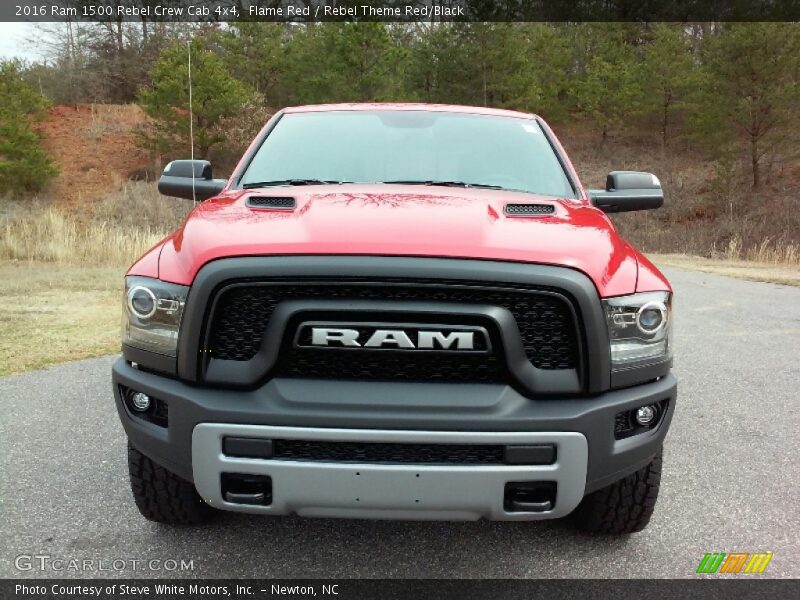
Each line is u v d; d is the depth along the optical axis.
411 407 2.31
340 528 3.16
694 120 38.88
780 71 35.50
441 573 2.80
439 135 3.99
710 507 3.42
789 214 33.59
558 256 2.44
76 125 35.16
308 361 2.38
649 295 2.56
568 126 51.75
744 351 6.92
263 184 3.63
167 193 4.03
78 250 15.15
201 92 29.89
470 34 39.81
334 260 2.34
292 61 36.25
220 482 2.40
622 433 2.58
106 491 3.48
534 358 2.42
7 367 5.95
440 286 2.31
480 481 2.34
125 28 39.88
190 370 2.42
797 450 4.22
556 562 2.89
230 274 2.36
